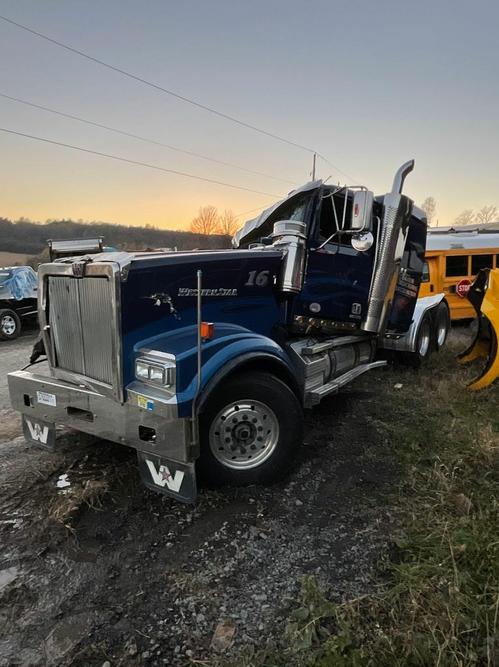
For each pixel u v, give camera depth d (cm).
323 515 302
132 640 207
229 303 373
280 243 417
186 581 242
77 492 322
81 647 203
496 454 371
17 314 1091
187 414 277
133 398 294
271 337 416
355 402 532
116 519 297
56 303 342
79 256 368
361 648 197
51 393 343
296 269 410
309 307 449
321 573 247
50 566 255
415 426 450
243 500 317
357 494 327
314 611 218
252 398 324
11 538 279
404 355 705
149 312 311
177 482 288
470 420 458
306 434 437
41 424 363
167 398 279
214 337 319
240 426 326
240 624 215
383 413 492
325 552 265
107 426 311
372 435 431
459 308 1149
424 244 665
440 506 302
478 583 229
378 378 650
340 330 495
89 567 254
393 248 523
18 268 1123
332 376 480
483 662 188
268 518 299
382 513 302
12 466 367
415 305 684
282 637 206
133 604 228
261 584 241
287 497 324
